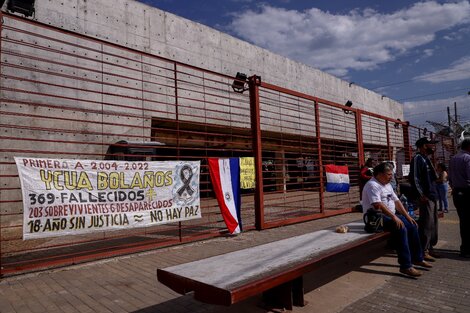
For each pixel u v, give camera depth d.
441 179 10.97
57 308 3.79
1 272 4.69
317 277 4.84
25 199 4.62
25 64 9.45
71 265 5.37
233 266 3.45
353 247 4.24
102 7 11.06
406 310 3.69
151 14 12.34
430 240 5.67
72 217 5.04
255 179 8.26
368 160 11.14
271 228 8.42
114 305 3.86
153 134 12.93
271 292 3.84
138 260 5.68
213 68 14.23
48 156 9.75
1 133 9.01
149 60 12.10
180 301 3.97
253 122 8.36
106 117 10.90
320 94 20.09
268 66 16.86
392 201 5.23
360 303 3.91
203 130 14.40
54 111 9.90
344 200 14.90
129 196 5.73
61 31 5.32
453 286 4.39
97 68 10.84
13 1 8.14
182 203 6.54
